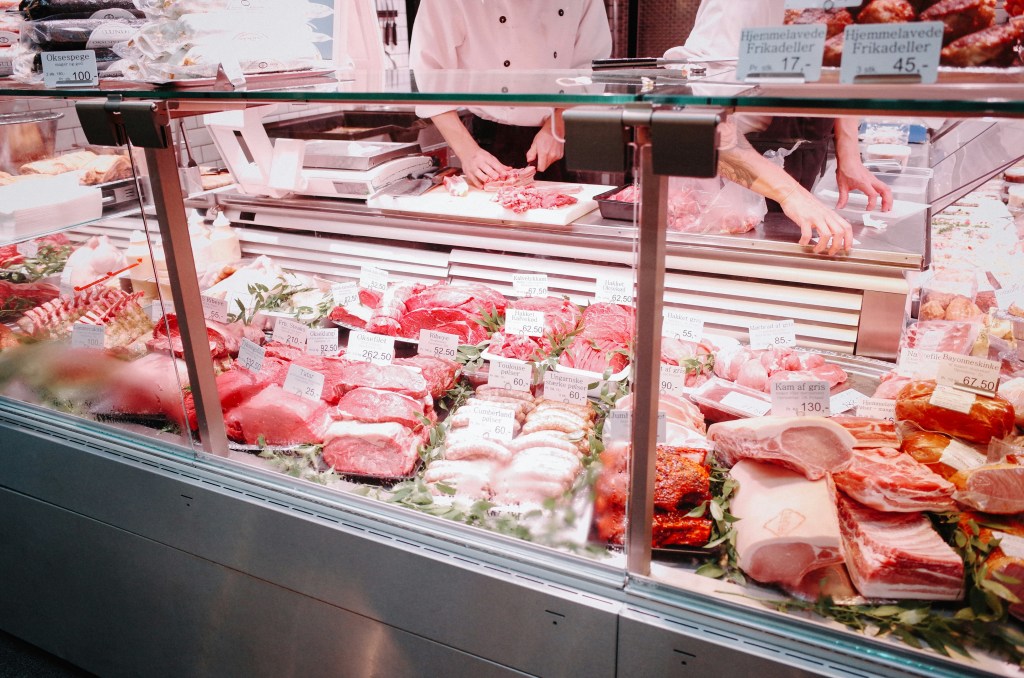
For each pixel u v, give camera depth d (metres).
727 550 1.32
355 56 3.00
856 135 1.96
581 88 1.20
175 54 1.50
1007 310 1.76
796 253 1.79
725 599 1.23
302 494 1.59
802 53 0.95
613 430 1.41
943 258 1.95
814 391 1.51
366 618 1.57
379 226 2.23
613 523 1.39
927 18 0.98
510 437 1.62
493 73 1.54
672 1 4.06
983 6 0.95
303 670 1.74
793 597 1.23
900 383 1.61
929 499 1.25
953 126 2.11
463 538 1.42
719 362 1.79
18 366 2.10
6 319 2.11
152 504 1.77
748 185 1.82
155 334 1.92
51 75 1.69
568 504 1.45
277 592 1.68
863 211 2.01
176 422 1.84
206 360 1.68
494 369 1.79
